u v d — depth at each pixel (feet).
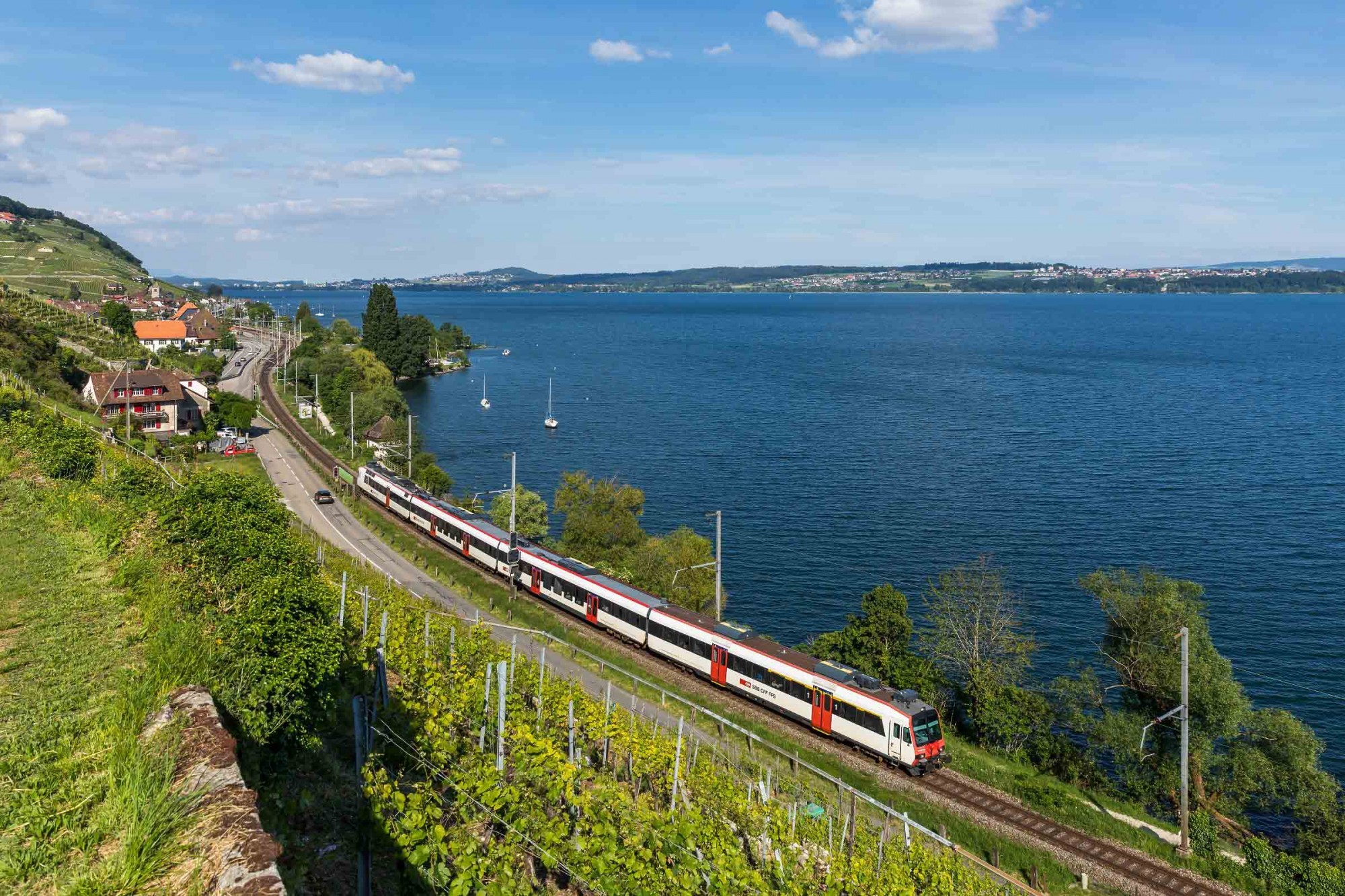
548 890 63.93
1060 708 150.20
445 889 57.72
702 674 149.48
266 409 433.89
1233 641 202.28
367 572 169.68
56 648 63.72
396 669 98.02
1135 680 142.20
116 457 177.99
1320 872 107.04
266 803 56.03
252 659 63.67
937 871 83.61
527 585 191.62
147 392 348.79
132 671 58.29
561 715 95.25
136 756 40.81
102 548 93.15
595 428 457.27
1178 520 289.74
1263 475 345.10
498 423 470.80
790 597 230.89
